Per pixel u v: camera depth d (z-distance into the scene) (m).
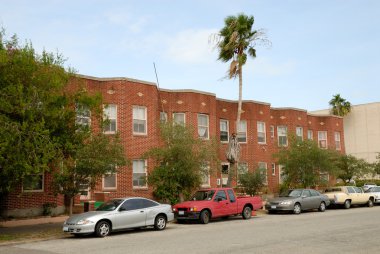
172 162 22.52
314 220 20.53
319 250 11.79
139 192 26.08
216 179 30.98
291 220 20.83
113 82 26.12
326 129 44.16
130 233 16.61
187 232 16.56
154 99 27.70
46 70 16.39
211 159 22.95
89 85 25.34
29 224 19.75
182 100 29.97
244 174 28.16
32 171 14.93
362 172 39.53
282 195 26.69
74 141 17.44
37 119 15.40
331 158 31.16
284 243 13.13
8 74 15.07
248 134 35.72
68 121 17.31
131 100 26.48
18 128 14.54
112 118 25.75
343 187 29.88
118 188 25.20
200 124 30.75
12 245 14.05
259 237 14.57
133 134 26.27
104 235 15.63
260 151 36.19
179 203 21.05
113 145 18.14
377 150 54.84
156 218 17.50
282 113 39.59
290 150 30.55
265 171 29.12
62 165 17.12
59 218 21.16
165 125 23.28
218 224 19.72
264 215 24.67
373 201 31.66
